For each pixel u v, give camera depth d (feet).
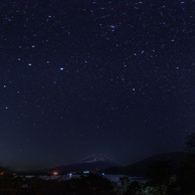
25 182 33.30
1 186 31.24
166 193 34.30
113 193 36.27
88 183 35.65
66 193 33.24
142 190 35.96
